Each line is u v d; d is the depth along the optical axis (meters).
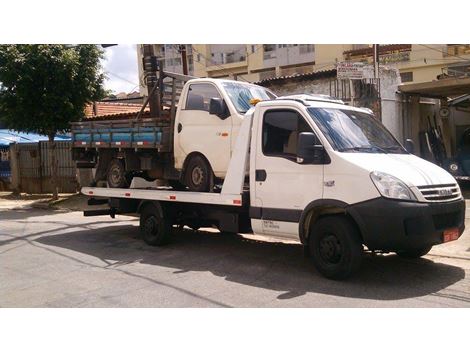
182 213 8.84
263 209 6.98
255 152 7.12
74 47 16.80
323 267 6.39
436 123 19.62
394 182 5.85
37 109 16.34
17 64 15.88
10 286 6.54
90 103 17.58
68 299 5.88
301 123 6.69
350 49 36.56
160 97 9.59
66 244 9.45
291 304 5.48
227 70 43.50
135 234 10.41
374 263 7.14
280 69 40.22
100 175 10.27
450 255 7.58
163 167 9.25
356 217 5.95
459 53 31.56
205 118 8.11
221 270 7.11
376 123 7.50
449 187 6.28
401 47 33.34
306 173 6.48
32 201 17.95
